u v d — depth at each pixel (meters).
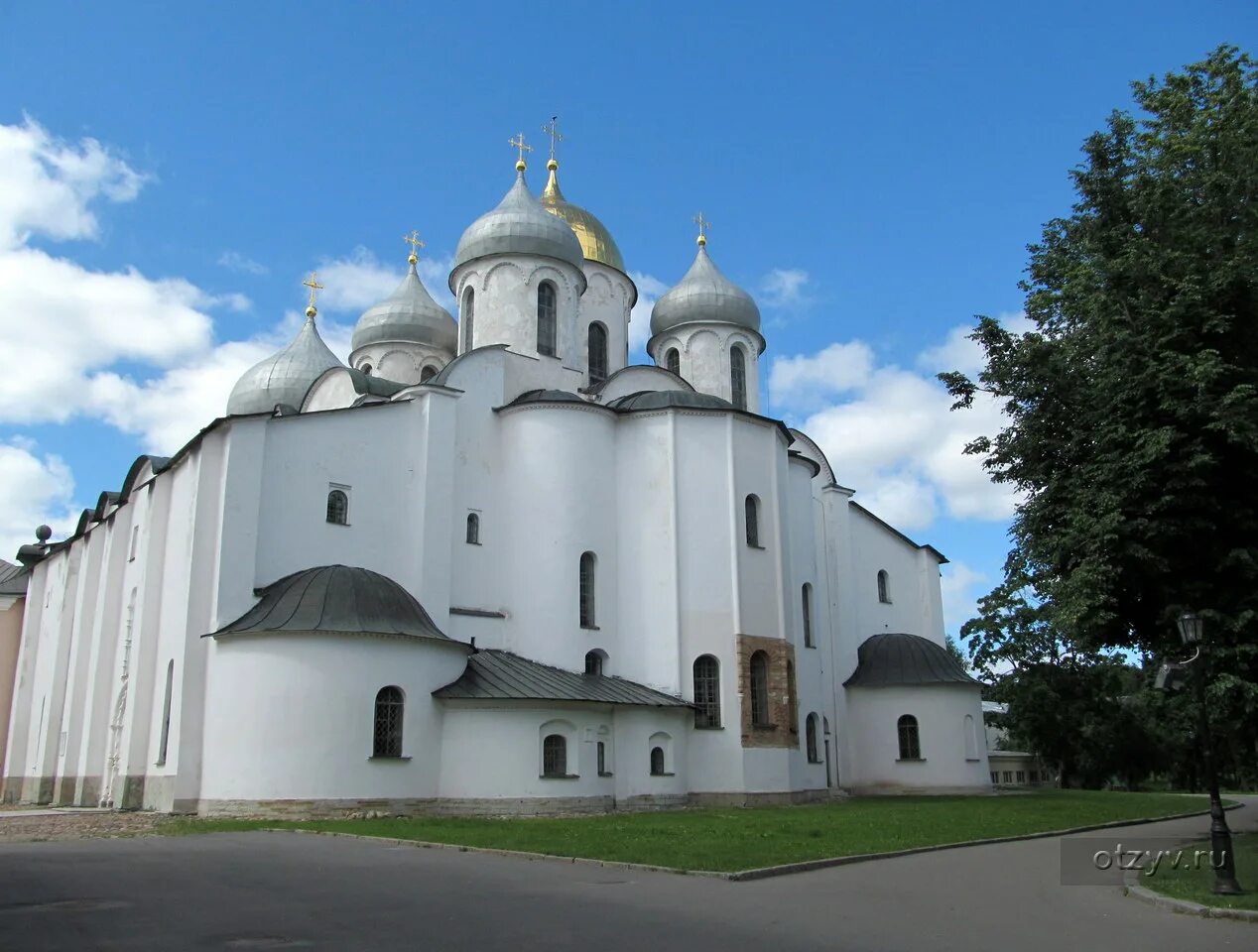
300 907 12.12
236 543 27.86
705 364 45.25
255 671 26.16
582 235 43.94
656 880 14.94
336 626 26.61
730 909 12.51
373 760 26.53
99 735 33.12
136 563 33.00
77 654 37.00
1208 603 18.94
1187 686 17.09
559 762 29.11
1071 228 22.84
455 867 16.03
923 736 41.44
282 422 29.59
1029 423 20.59
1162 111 24.14
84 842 20.00
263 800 25.45
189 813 26.05
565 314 39.03
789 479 39.59
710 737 32.72
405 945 10.05
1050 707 56.47
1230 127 22.27
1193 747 56.53
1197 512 18.66
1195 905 13.23
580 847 18.19
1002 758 68.56
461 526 33.06
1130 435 18.61
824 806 32.06
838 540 44.47
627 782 30.52
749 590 34.22
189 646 27.02
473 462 33.94
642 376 39.69
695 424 35.00
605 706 30.17
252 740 25.80
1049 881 16.09
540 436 34.09
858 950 10.38
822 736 37.78
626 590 34.22
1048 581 19.78
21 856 17.36
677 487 34.34
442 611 31.41
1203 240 19.66
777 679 34.03
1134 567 18.97
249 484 28.41
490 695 28.19
